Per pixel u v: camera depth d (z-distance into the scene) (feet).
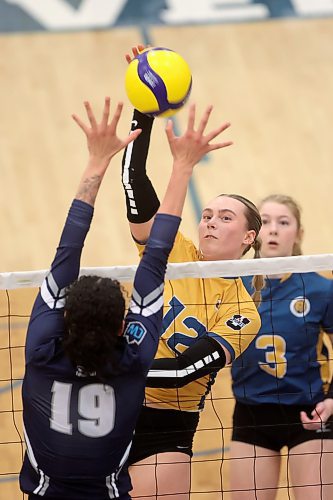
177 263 25.38
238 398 32.40
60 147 69.10
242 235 27.35
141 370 20.43
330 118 73.61
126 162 25.43
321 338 32.63
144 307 20.76
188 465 26.53
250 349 32.07
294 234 35.50
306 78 77.92
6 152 68.39
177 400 26.12
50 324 20.63
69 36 81.15
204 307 26.27
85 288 19.75
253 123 72.43
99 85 75.51
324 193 65.46
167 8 84.74
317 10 86.07
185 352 25.00
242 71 78.28
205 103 74.23
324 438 30.35
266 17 84.84
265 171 67.36
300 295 32.32
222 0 86.28
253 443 31.65
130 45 80.59
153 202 25.63
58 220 62.28
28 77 75.97
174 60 24.32
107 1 84.38
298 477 30.35
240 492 31.22
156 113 24.49
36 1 83.61
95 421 20.30
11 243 59.93
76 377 20.33
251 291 32.04
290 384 31.68
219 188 65.21
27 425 20.72
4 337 49.16
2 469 39.68
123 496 20.90
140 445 26.35
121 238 61.11
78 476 20.25
